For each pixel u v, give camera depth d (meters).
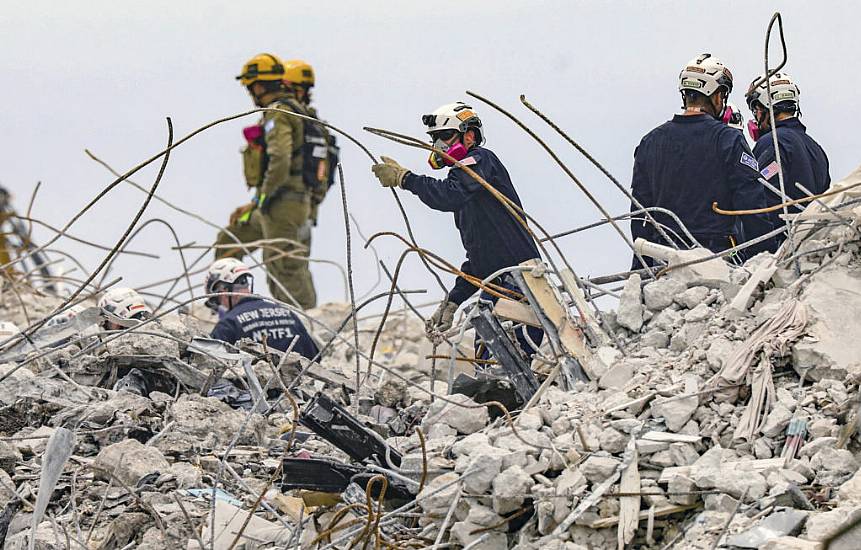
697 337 23.56
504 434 21.69
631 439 20.72
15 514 23.69
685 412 21.22
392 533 21.05
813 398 20.97
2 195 52.50
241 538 21.91
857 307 22.22
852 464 19.64
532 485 20.20
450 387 24.47
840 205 23.88
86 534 22.92
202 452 25.98
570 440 21.16
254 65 48.59
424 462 20.77
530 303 25.02
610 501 19.81
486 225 27.42
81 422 26.61
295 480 21.55
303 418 22.25
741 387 21.61
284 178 48.12
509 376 24.23
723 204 27.80
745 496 19.22
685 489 19.47
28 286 48.09
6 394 27.89
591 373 23.75
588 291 26.00
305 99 49.31
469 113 27.89
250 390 28.33
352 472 21.56
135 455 24.50
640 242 26.05
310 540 21.11
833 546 17.06
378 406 28.05
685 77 28.23
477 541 20.03
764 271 23.67
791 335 21.94
